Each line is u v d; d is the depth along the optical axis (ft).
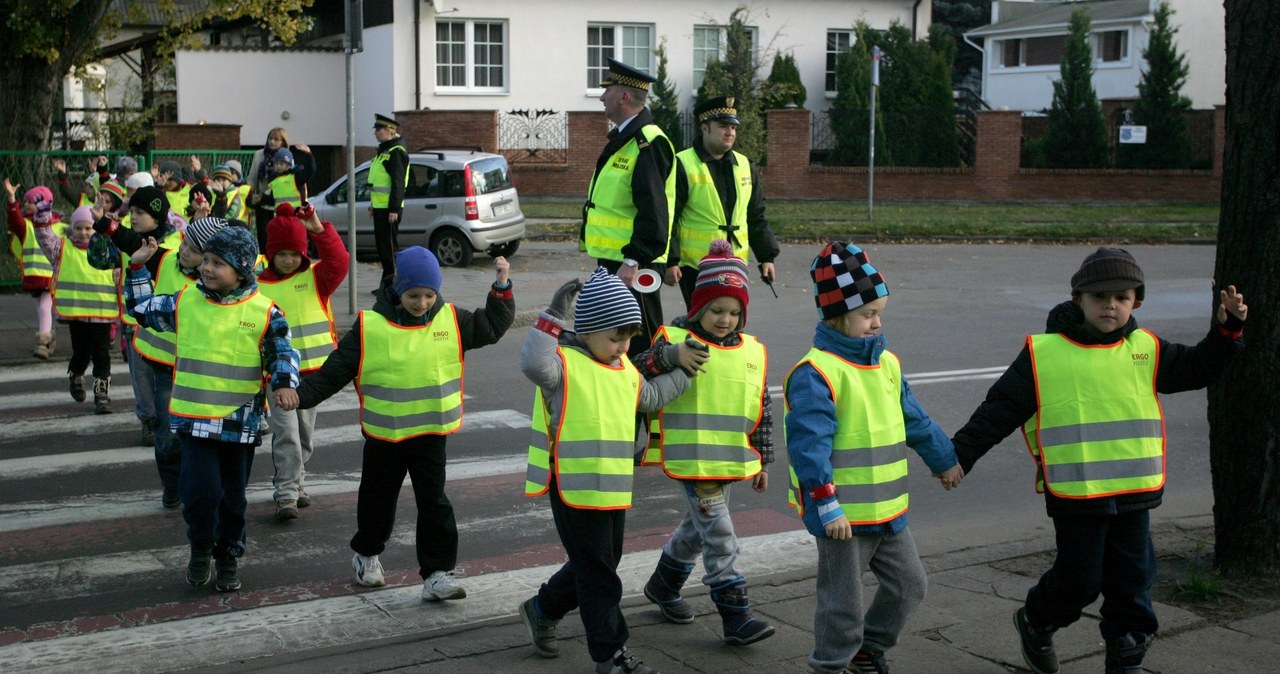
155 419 24.54
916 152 107.04
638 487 26.76
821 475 14.02
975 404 34.04
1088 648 16.78
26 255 39.78
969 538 23.12
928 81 106.73
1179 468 28.37
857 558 14.47
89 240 31.91
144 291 21.31
